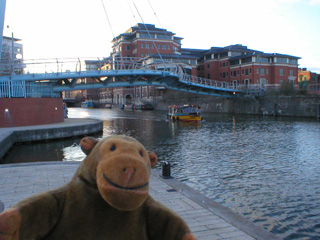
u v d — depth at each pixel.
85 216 1.61
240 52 75.81
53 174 8.75
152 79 40.00
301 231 7.55
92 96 133.75
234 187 11.01
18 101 24.42
